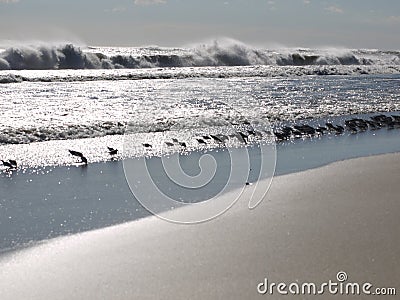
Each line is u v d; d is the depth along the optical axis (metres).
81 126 14.34
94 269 5.36
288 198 7.70
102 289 4.91
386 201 7.43
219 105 19.86
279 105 20.34
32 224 6.98
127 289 4.89
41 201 8.09
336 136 14.45
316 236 6.05
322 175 9.11
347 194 7.82
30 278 5.18
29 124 14.73
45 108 18.39
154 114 17.17
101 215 7.37
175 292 4.80
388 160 10.44
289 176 9.12
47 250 5.98
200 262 5.44
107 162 10.80
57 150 11.67
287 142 13.41
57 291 4.89
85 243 6.19
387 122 16.64
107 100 21.14
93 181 9.32
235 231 6.36
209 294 4.75
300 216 6.80
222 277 5.07
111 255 5.73
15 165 10.24
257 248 5.76
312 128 15.02
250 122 16.19
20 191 8.63
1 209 7.64
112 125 14.66
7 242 6.26
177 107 19.06
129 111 18.02
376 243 5.82
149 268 5.33
